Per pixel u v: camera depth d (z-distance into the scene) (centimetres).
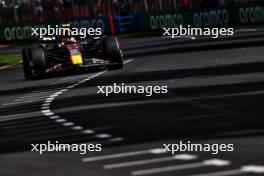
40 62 6175
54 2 14488
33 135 3106
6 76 7462
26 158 2461
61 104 4347
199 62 6719
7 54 11181
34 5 14438
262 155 2166
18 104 4722
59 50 6162
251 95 3909
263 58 6519
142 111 3600
